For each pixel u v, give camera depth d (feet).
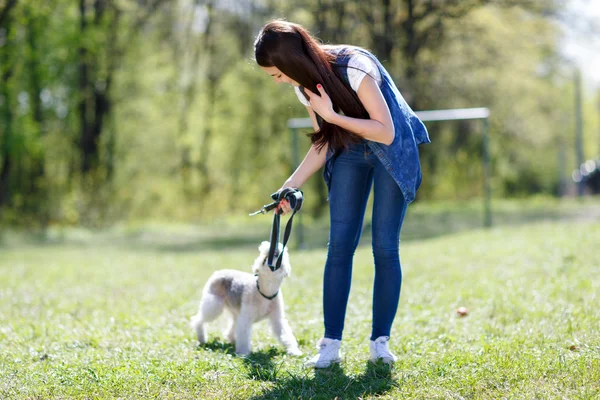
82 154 77.82
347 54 11.66
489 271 23.06
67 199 70.18
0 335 16.37
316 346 13.91
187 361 12.96
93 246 50.11
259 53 11.45
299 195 12.36
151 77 81.76
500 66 67.97
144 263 33.65
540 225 41.29
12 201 72.18
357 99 11.62
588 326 14.11
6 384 11.84
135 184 83.30
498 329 14.74
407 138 11.96
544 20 68.80
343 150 12.49
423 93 63.87
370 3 61.26
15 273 30.78
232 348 14.52
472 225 56.75
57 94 74.38
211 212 83.82
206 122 89.10
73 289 24.63
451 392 10.65
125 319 17.87
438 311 17.12
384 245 12.35
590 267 21.66
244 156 88.02
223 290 14.85
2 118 65.46
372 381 11.48
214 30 84.84
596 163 110.11
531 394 10.21
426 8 62.49
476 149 88.12
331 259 12.74
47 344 15.30
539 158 107.24
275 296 14.17
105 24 74.79
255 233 61.21
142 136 85.30
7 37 65.16
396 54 63.31
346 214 12.60
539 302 17.16
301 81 11.44
